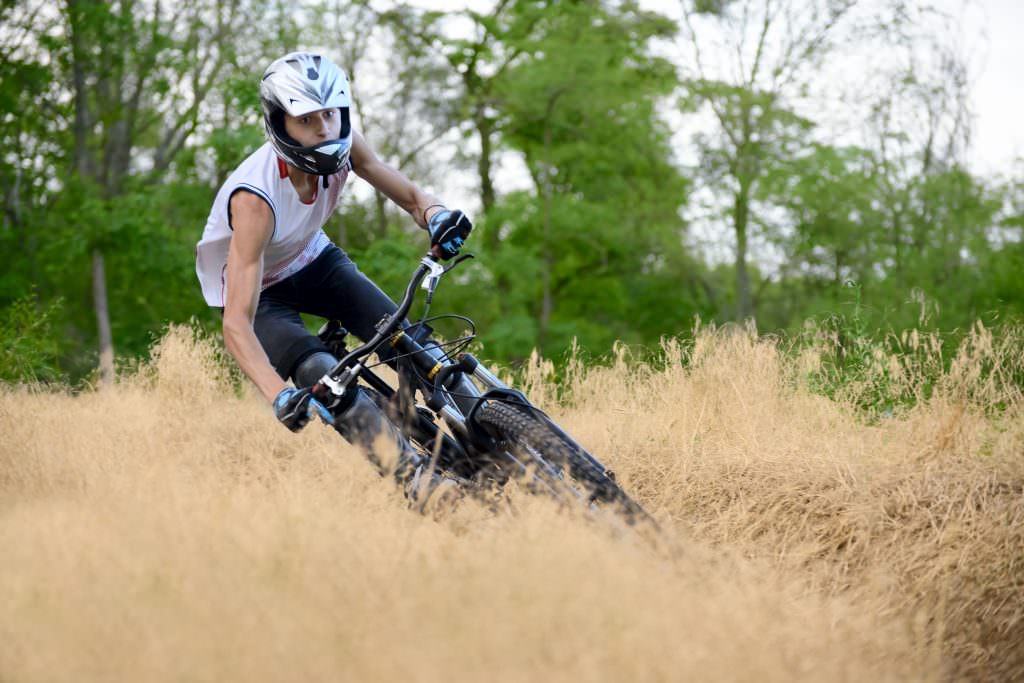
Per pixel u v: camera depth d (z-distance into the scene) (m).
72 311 49.69
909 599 7.05
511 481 7.72
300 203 7.79
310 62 7.41
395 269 43.31
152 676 4.57
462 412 7.79
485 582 5.39
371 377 8.18
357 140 8.32
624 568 5.60
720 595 5.70
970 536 7.52
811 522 8.18
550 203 50.06
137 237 44.12
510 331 46.59
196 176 46.56
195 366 14.62
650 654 4.68
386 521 6.83
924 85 43.00
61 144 48.31
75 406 13.07
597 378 12.99
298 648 4.68
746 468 9.26
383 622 4.91
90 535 6.10
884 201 44.38
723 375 11.49
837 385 12.40
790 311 47.75
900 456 9.41
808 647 5.37
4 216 48.25
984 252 41.72
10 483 9.10
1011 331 11.34
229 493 7.41
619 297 54.22
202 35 44.84
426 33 49.38
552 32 49.84
